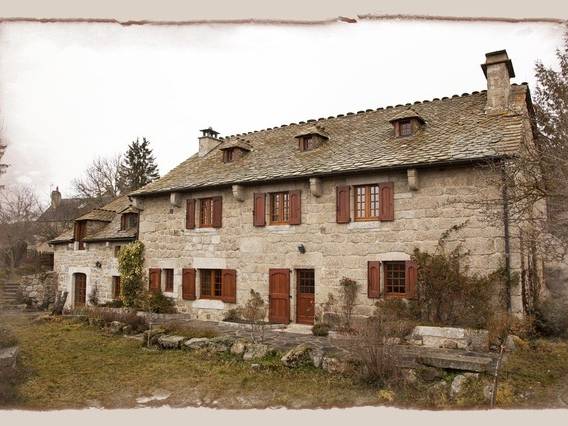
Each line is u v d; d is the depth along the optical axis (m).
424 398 6.47
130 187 34.41
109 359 9.48
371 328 7.76
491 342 7.96
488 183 8.68
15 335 11.23
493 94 11.27
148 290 15.24
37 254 24.95
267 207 12.89
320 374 7.74
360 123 13.99
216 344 9.54
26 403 6.59
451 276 9.52
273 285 12.48
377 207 11.25
